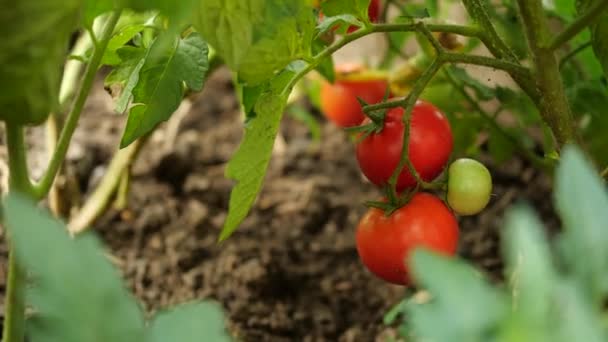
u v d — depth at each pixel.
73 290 0.72
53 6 0.84
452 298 0.67
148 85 1.00
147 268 1.41
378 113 1.03
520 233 0.67
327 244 1.46
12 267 0.98
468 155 1.38
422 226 1.03
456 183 1.04
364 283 1.41
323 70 1.14
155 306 1.36
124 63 1.03
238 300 1.37
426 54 1.27
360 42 1.67
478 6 1.05
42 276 0.72
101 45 0.96
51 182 0.99
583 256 0.71
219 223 1.49
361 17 1.01
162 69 1.00
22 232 0.70
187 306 0.74
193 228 1.47
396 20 1.08
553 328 0.67
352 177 1.58
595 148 1.33
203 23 0.93
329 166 1.61
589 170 0.73
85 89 0.98
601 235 0.71
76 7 0.85
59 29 0.85
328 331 1.35
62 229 0.72
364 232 1.04
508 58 1.05
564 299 0.68
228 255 1.43
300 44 0.98
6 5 0.84
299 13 0.96
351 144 1.67
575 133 1.05
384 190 1.05
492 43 1.05
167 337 0.74
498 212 1.50
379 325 1.35
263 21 0.94
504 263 1.42
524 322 0.66
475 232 1.47
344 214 1.52
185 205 1.51
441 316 0.67
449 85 1.32
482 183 1.04
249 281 1.39
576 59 1.34
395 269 1.04
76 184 1.43
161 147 1.60
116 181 1.39
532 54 1.03
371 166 1.05
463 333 0.66
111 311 0.73
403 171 1.04
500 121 1.54
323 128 1.73
